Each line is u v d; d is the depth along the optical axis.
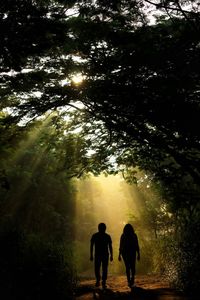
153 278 15.61
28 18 7.52
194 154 11.95
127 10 10.95
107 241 12.31
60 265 10.34
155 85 10.10
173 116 10.23
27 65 11.22
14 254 10.02
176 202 12.66
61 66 11.68
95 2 10.23
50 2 8.87
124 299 9.98
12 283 8.61
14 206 29.02
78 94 11.34
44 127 15.70
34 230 29.58
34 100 12.27
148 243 21.05
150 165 15.66
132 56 10.22
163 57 10.00
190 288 10.84
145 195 22.69
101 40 11.14
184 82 9.98
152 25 11.00
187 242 12.56
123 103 10.85
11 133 13.63
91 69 11.16
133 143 14.56
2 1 7.18
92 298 10.20
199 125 10.19
